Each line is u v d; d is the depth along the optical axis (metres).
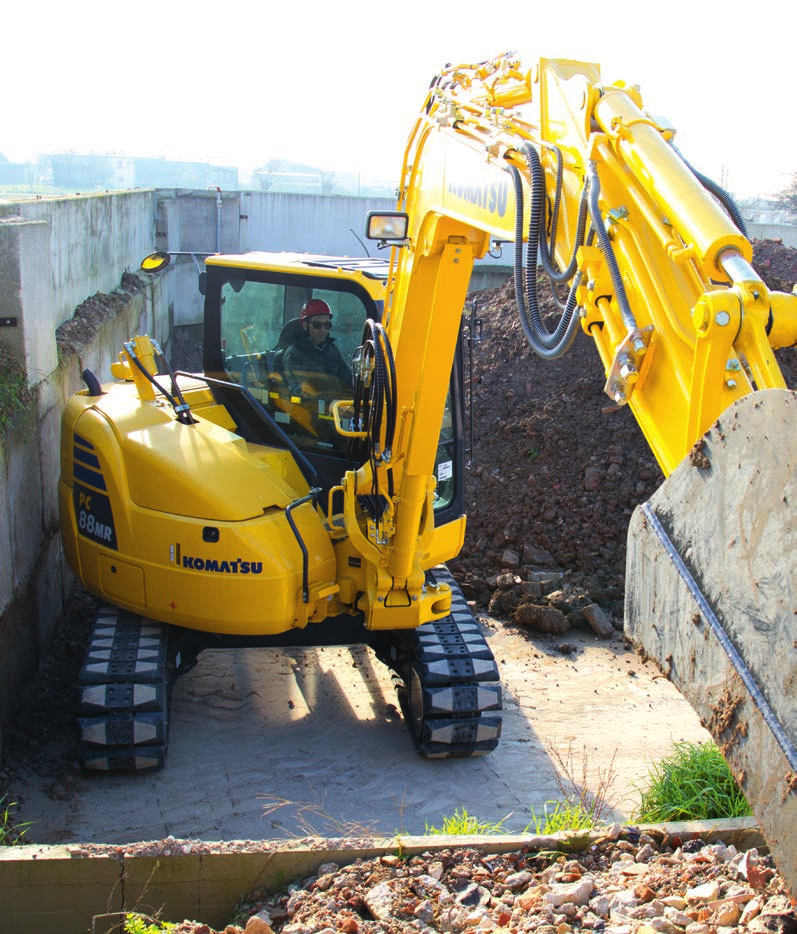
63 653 7.03
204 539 5.37
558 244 3.23
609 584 8.89
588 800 5.45
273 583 5.38
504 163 3.62
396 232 4.88
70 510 5.95
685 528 2.46
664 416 2.60
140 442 5.57
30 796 5.30
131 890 3.45
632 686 7.25
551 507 9.62
